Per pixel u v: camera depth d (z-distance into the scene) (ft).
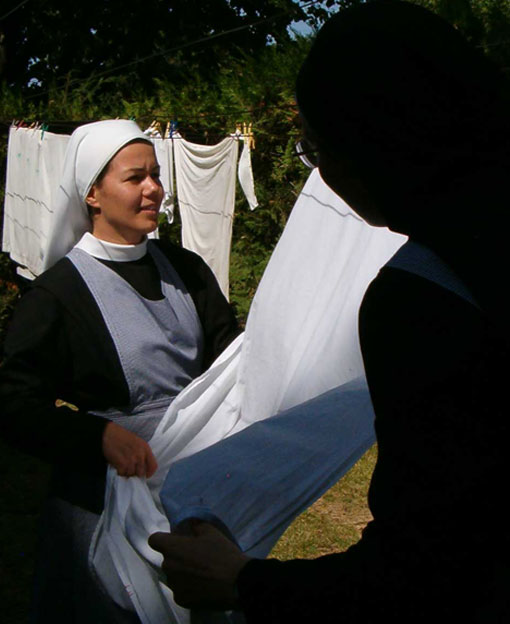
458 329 2.35
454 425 2.30
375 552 2.39
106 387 5.61
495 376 2.33
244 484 3.97
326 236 4.84
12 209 23.56
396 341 2.41
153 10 38.75
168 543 3.07
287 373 4.85
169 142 16.44
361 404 4.19
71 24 38.63
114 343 5.57
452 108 2.47
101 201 5.89
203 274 6.36
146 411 5.68
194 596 2.92
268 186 16.74
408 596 2.33
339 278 4.71
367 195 2.74
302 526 12.10
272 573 2.67
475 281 2.38
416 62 2.46
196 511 3.27
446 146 2.49
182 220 16.39
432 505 2.28
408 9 2.57
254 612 2.66
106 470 5.05
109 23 39.06
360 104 2.51
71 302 5.56
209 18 39.34
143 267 5.94
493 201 2.48
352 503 12.89
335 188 2.83
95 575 4.95
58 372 5.58
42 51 40.16
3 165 25.71
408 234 2.61
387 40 2.48
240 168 14.80
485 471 2.29
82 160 5.86
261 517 3.95
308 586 2.51
